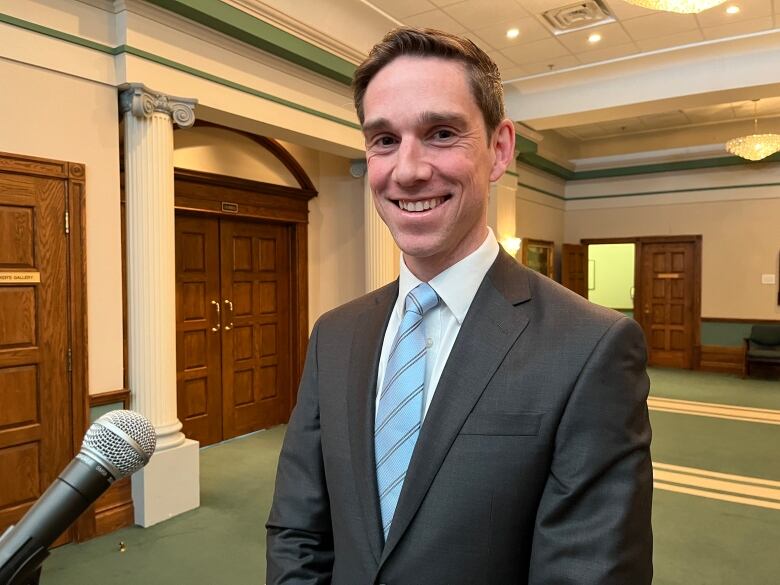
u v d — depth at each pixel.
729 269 8.87
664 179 9.27
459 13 4.64
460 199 0.81
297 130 4.26
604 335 0.79
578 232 10.00
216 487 4.00
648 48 5.39
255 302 5.45
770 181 8.55
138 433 0.73
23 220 2.88
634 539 0.74
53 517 0.65
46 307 2.98
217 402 5.07
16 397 2.89
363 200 5.86
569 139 9.38
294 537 1.01
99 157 3.17
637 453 0.77
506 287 0.89
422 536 0.77
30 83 2.87
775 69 5.23
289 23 3.91
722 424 5.76
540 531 0.75
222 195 4.87
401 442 0.85
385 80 0.80
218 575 2.82
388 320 1.01
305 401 1.08
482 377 0.81
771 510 3.65
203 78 3.57
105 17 3.15
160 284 3.39
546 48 5.37
